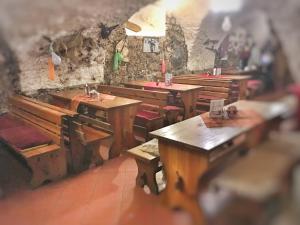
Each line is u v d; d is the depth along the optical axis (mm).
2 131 3111
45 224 2027
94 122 3566
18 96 3684
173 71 5926
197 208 669
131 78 5332
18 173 2918
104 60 4836
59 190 2600
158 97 3953
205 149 1754
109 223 1935
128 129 3551
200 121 2430
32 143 2752
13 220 2076
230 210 559
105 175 2947
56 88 4277
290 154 537
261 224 513
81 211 2188
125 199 2326
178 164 2016
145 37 5340
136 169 3104
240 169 577
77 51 4355
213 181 607
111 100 3674
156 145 2725
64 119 2965
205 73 5191
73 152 2969
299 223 489
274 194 517
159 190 2385
